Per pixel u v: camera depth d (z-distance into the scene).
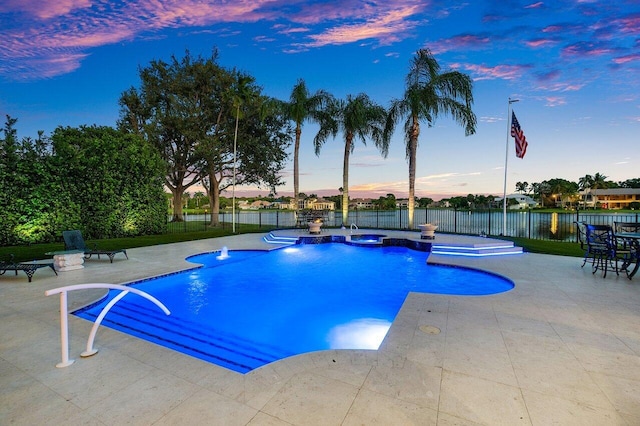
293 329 5.02
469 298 5.22
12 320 4.31
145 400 2.41
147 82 23.44
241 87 20.48
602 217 39.62
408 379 2.67
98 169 13.11
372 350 3.25
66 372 2.88
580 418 2.13
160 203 16.17
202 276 8.27
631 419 2.12
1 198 10.33
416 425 2.05
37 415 2.22
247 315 5.57
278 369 2.88
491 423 2.08
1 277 6.93
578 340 3.52
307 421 2.11
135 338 3.74
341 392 2.47
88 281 6.58
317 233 15.56
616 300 5.08
